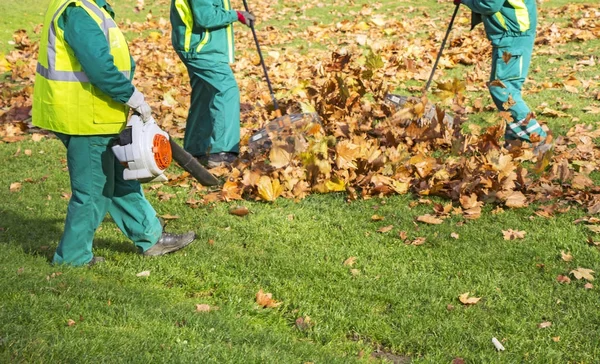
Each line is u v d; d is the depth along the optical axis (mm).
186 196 6562
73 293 4352
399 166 6531
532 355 4035
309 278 4969
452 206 6098
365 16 14969
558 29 12289
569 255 5098
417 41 12258
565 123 8078
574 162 6629
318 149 6523
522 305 4562
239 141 7445
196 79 7406
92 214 4875
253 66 11359
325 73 8625
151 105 9383
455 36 12297
